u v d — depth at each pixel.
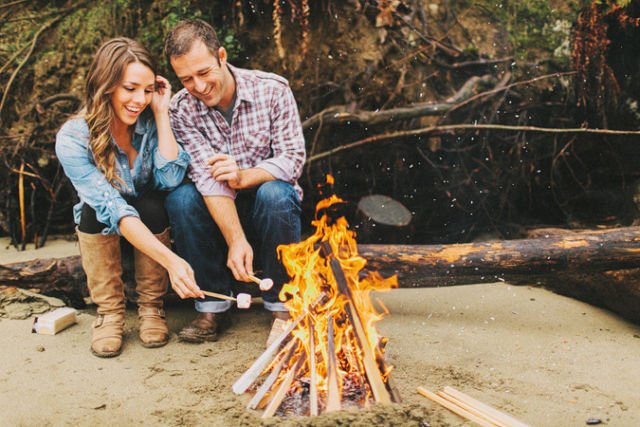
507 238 5.03
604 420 2.53
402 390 2.77
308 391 2.67
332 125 4.96
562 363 3.06
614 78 4.96
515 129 4.71
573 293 3.97
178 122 3.38
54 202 4.95
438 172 5.04
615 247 3.49
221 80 3.20
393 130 4.96
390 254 3.62
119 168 3.19
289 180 3.37
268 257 3.34
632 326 3.56
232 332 3.45
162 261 2.98
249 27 4.93
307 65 4.93
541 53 5.05
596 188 5.12
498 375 2.93
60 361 3.05
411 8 5.05
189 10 4.88
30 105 5.01
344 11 4.99
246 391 2.75
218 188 3.25
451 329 3.49
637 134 4.73
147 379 2.88
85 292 3.71
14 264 3.69
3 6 5.21
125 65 2.96
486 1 5.14
